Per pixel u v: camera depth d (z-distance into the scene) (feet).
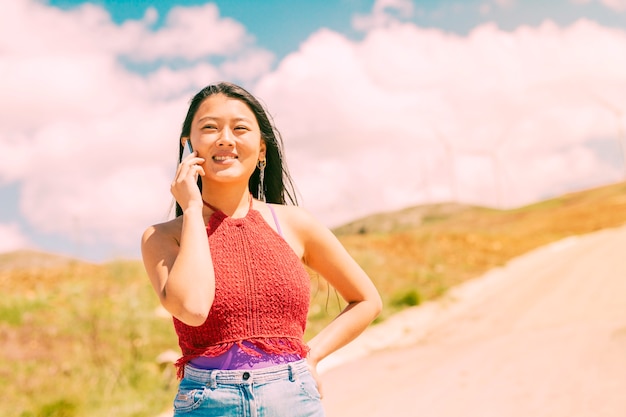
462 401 20.13
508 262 74.02
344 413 20.38
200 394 6.30
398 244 78.02
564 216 179.73
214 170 7.01
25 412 23.88
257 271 6.59
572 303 41.50
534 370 22.84
